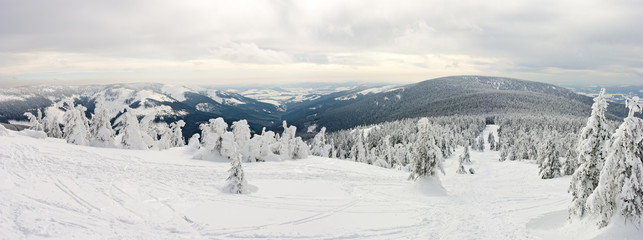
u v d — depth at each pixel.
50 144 26.02
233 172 20.81
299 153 40.94
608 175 13.55
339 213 18.45
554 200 24.27
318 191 23.33
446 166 65.62
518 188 32.41
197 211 16.39
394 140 96.94
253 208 17.91
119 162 24.30
